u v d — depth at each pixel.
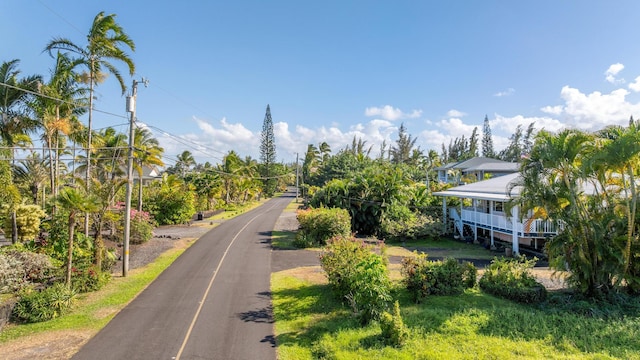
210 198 45.84
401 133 90.31
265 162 78.69
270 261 19.30
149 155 29.80
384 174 31.23
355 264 12.36
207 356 8.86
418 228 26.97
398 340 8.82
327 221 23.92
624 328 9.78
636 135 11.23
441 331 9.54
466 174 50.62
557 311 11.35
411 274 12.86
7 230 18.39
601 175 12.60
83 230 19.33
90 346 9.46
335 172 60.38
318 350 8.87
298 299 13.00
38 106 19.59
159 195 33.28
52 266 14.59
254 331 10.32
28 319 11.06
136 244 23.44
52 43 19.00
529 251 21.45
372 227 30.02
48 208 21.67
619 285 12.73
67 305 11.84
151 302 12.80
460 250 23.28
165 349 9.25
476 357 8.00
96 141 25.94
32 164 24.23
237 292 13.92
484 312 10.82
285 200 68.50
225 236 27.11
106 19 19.22
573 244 12.67
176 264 18.55
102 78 20.09
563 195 12.77
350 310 11.73
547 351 8.43
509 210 14.41
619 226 12.55
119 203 24.70
